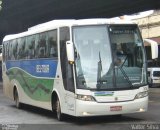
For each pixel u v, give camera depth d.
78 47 15.02
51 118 17.20
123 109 14.79
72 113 15.02
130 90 14.90
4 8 41.44
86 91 14.64
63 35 15.72
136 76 15.12
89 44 15.09
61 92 15.87
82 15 42.62
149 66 47.19
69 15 42.97
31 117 17.75
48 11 40.78
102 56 15.02
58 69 16.11
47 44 17.28
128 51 15.23
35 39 18.73
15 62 21.73
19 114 19.03
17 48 21.42
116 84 14.80
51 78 16.83
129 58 15.19
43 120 16.62
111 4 35.97
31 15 44.12
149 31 49.69
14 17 45.88
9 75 22.88
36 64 18.48
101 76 14.80
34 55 18.77
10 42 22.69
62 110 15.85
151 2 34.78
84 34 15.14
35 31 18.75
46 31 17.42
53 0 36.91
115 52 15.09
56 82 16.33
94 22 15.23
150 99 26.30
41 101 18.06
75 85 14.79
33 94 19.03
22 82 20.66
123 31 15.35
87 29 15.18
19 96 21.28
